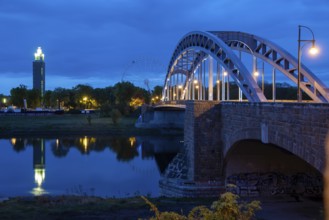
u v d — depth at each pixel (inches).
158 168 2581.2
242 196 1405.0
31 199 1346.0
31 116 6378.0
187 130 1680.6
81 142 4057.6
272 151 1386.6
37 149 3516.2
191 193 1448.1
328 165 697.6
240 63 1797.5
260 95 1583.4
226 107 1424.7
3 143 3941.9
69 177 2251.5
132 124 5285.4
